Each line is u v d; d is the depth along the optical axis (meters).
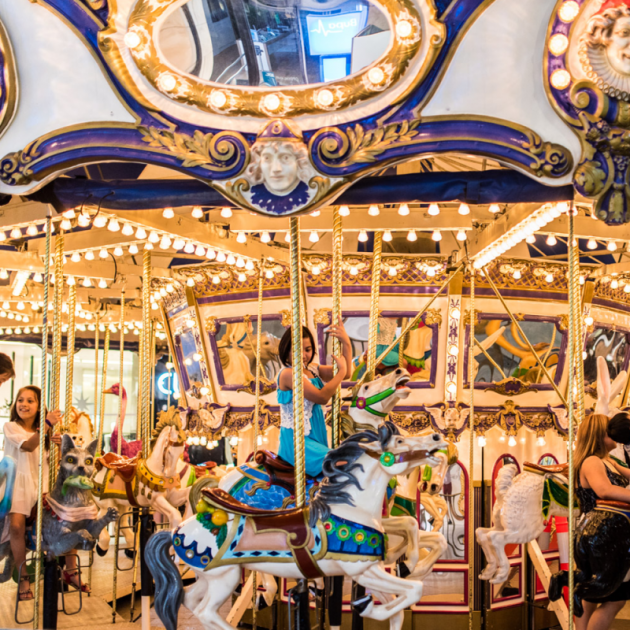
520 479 5.94
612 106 3.33
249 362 7.70
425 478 6.45
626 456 6.59
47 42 3.68
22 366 13.05
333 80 3.52
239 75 3.86
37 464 5.86
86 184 4.33
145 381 8.28
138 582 7.93
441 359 7.04
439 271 6.93
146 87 3.61
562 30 3.33
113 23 3.58
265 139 3.56
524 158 3.45
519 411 7.20
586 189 3.39
